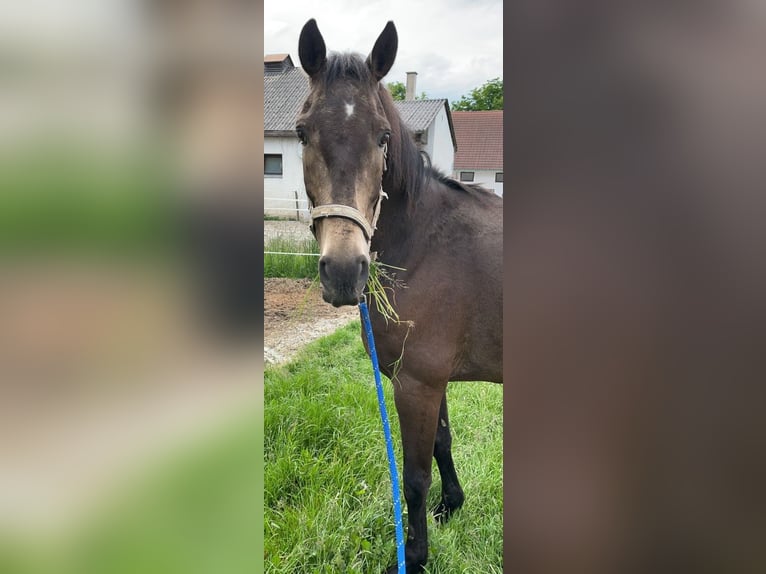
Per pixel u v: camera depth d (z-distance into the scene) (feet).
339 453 7.11
